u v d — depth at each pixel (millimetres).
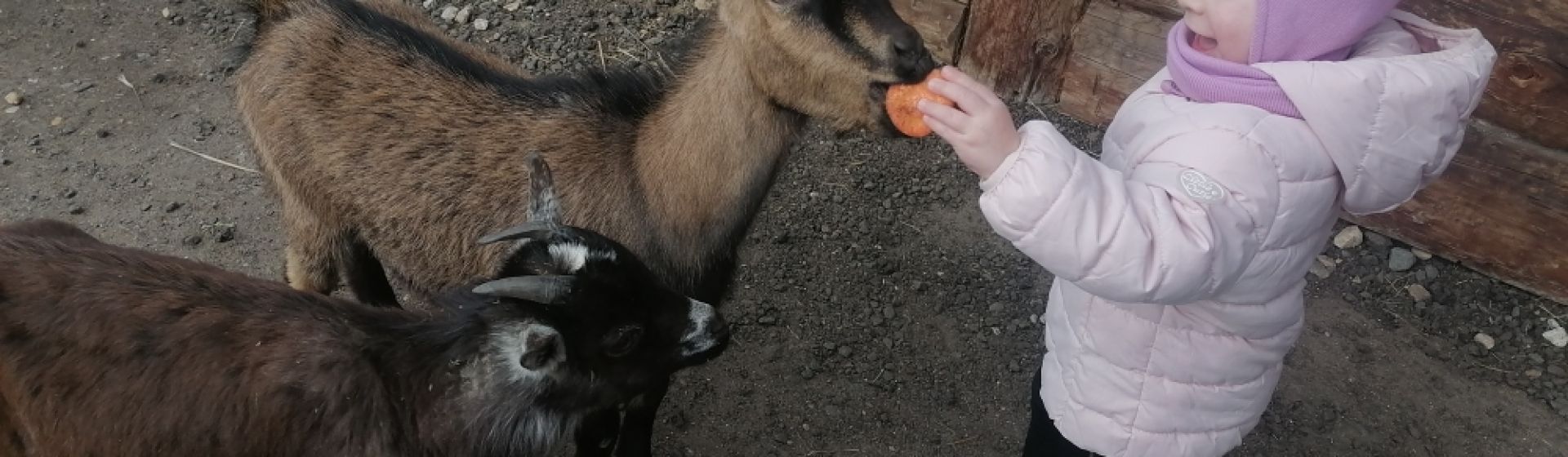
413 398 2551
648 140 2945
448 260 3104
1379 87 1977
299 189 3293
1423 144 2045
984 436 3729
